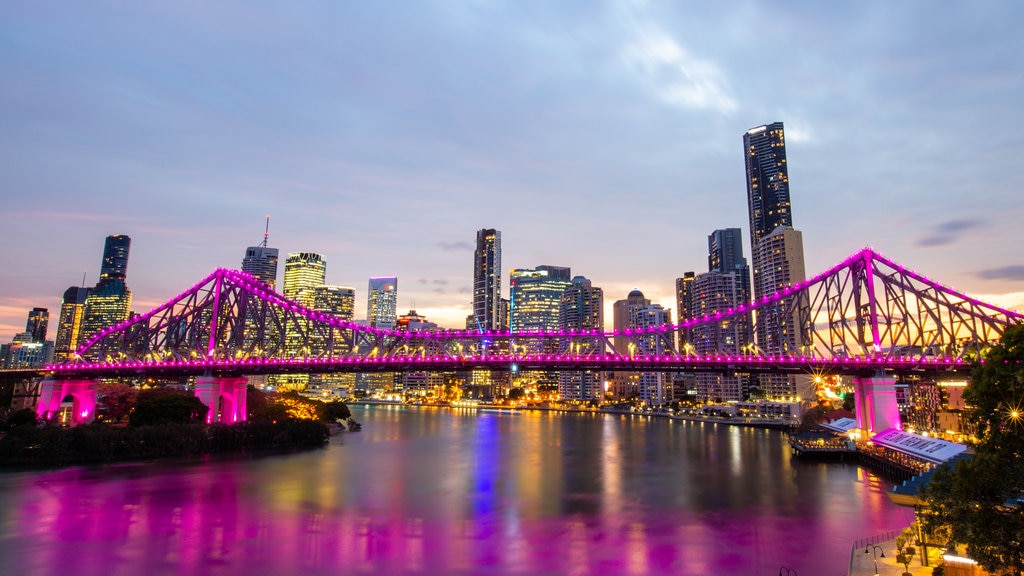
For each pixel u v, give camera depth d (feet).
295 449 414.62
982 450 102.06
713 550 180.65
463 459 384.88
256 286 468.75
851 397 556.10
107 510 224.74
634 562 169.68
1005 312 346.54
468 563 168.86
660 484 295.07
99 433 336.90
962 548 122.11
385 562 168.86
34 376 452.76
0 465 316.81
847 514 228.43
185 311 469.57
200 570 161.27
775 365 380.78
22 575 157.07
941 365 351.67
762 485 293.02
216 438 384.47
